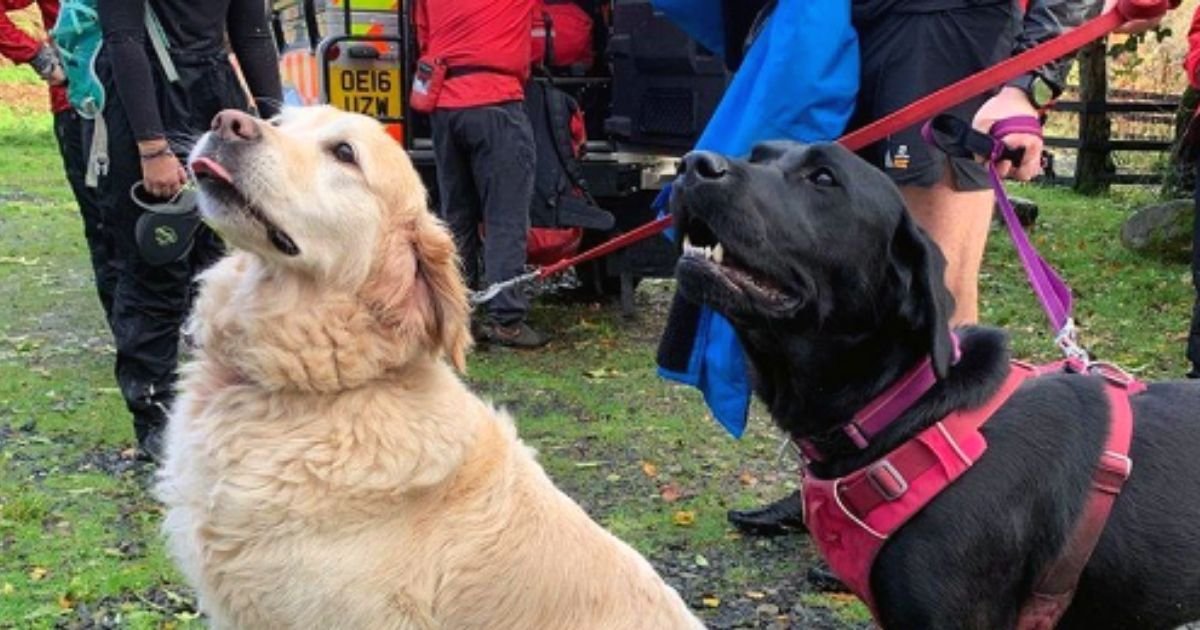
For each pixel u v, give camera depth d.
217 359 2.91
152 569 4.20
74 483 5.07
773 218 2.75
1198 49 5.67
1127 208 14.17
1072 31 3.37
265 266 2.86
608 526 4.77
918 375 2.84
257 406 2.81
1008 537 2.77
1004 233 11.99
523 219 7.27
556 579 2.83
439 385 2.92
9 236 12.04
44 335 7.95
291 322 2.78
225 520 2.73
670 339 4.25
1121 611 2.91
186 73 4.70
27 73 27.78
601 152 8.35
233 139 2.73
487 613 2.78
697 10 4.60
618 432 6.00
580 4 8.43
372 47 7.74
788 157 2.89
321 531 2.71
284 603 2.72
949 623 2.79
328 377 2.77
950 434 2.79
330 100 7.68
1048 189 16.30
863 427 2.86
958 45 3.95
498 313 7.44
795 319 2.83
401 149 3.02
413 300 2.86
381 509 2.73
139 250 4.81
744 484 5.29
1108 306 8.92
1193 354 5.88
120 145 4.68
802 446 3.01
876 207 2.79
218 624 2.87
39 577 4.13
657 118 7.70
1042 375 2.98
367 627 2.71
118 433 5.76
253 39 5.12
